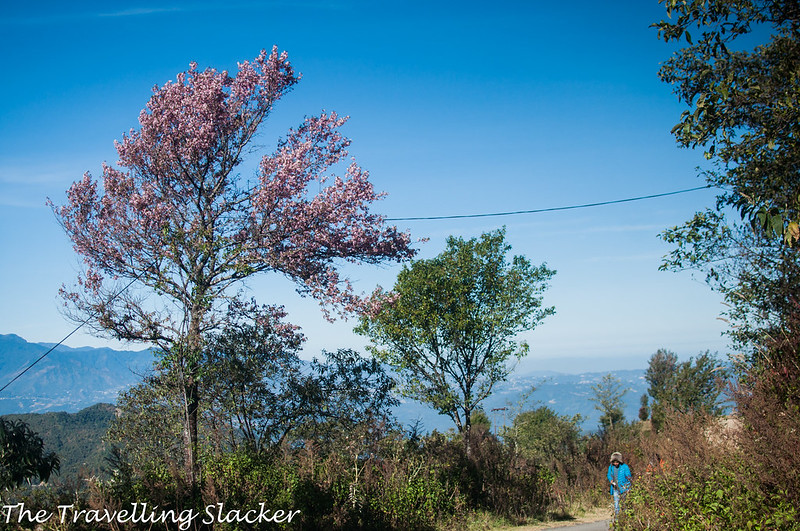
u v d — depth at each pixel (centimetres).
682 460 1021
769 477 774
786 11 858
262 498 1035
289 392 1565
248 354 1482
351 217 1597
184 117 1551
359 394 1634
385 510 1215
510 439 2458
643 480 1028
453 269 2348
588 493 2042
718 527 757
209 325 1423
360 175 1609
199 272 1434
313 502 1135
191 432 1365
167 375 1412
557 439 2827
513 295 2314
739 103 854
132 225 1512
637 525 953
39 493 872
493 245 2375
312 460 1262
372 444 1541
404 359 2262
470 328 2273
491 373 2283
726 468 877
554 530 1448
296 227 1527
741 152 883
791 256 1055
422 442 1738
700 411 1081
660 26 884
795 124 819
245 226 1530
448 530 1348
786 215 791
